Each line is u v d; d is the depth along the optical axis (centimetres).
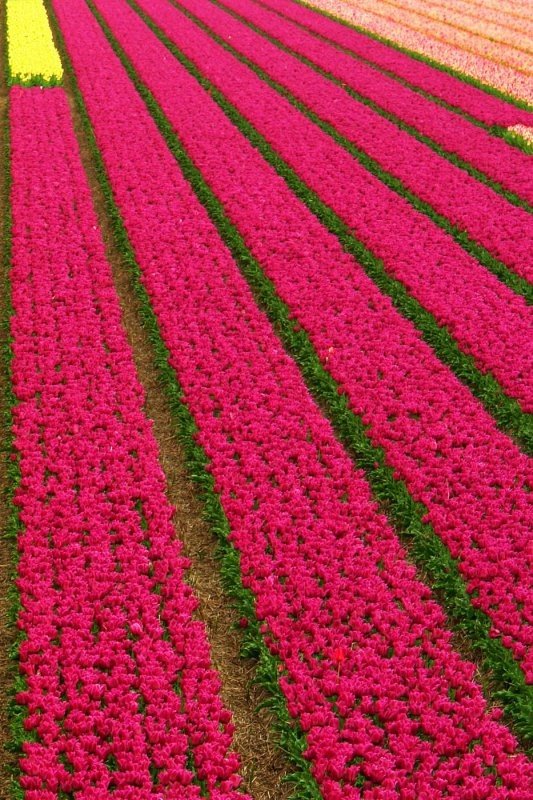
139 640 801
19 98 2317
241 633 834
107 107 2247
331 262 1497
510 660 781
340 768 684
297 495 977
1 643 813
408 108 2280
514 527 931
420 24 3212
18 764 701
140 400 1154
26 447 1052
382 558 902
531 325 1311
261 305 1412
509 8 3484
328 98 2358
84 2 3550
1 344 1271
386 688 752
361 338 1280
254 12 3394
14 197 1736
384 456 1049
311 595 852
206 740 719
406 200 1753
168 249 1545
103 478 1006
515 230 1612
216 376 1193
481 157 1945
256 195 1769
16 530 930
